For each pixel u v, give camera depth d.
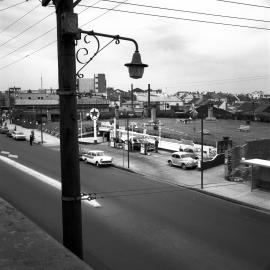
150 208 23.75
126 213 22.47
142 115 140.75
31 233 6.51
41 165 42.09
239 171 33.41
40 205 24.09
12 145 62.44
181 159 39.12
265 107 133.62
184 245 16.98
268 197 26.66
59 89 6.75
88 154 43.97
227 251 16.30
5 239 6.19
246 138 63.44
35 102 148.38
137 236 18.16
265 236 18.48
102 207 23.80
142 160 44.81
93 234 18.41
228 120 118.69
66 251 5.66
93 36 7.54
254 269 14.42
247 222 21.00
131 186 31.00
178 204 25.02
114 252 15.95
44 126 95.88
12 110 133.38
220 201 26.14
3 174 36.00
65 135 6.79
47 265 5.16
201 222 20.80
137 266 14.47
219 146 42.41
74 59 6.74
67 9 6.50
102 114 130.88
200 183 31.70
